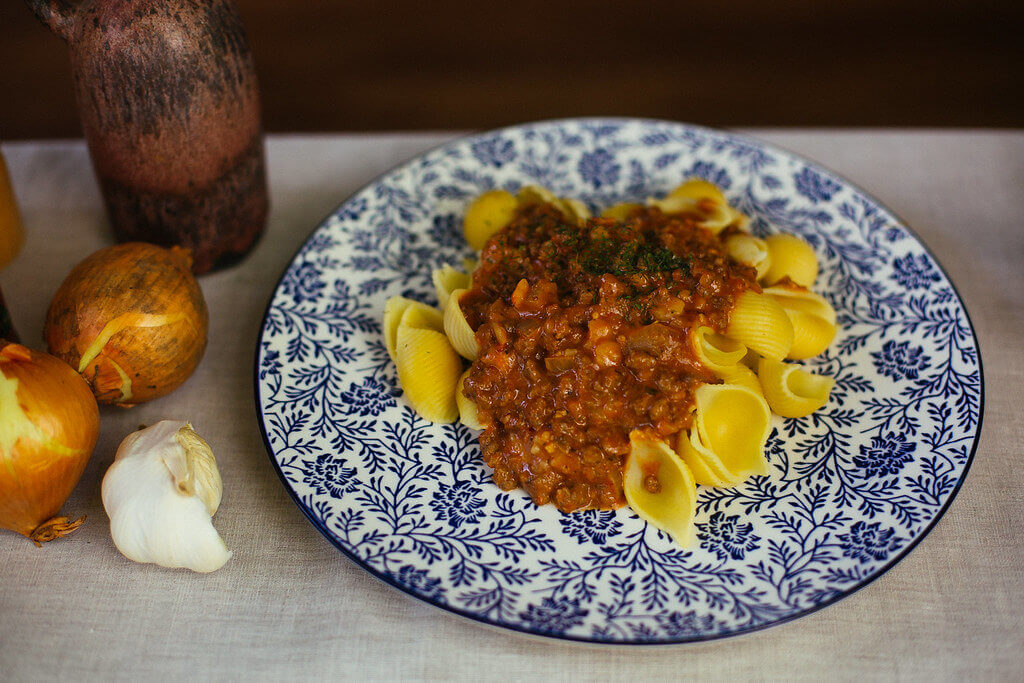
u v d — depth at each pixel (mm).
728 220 589
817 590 480
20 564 508
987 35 1125
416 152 713
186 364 540
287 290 587
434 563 490
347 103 1021
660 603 479
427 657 486
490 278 554
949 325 572
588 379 512
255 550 514
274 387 549
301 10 1152
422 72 1064
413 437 537
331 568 511
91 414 503
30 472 483
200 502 490
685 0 1167
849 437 535
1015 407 565
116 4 533
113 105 548
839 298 598
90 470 536
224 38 552
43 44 1077
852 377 561
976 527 521
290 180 688
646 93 1036
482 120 999
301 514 528
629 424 513
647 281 521
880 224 624
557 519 509
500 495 518
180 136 561
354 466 522
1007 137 712
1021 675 478
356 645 488
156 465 493
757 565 491
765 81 1057
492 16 1144
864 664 482
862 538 497
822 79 1061
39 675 479
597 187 660
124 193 581
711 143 673
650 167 667
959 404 540
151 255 535
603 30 1126
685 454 515
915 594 500
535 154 671
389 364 566
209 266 618
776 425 541
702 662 484
